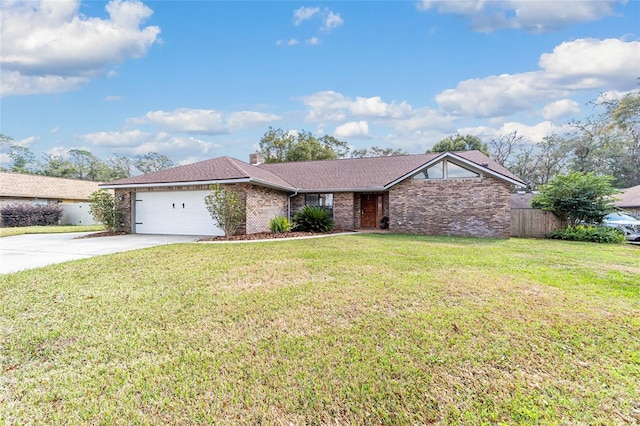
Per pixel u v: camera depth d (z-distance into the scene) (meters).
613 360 3.45
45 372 3.29
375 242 12.18
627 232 15.34
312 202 19.78
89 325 4.36
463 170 16.20
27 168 47.88
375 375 3.17
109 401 2.83
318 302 5.19
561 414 2.63
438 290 5.79
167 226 16.08
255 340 3.92
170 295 5.57
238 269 7.44
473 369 3.28
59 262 8.30
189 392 2.95
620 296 5.53
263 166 24.00
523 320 4.46
